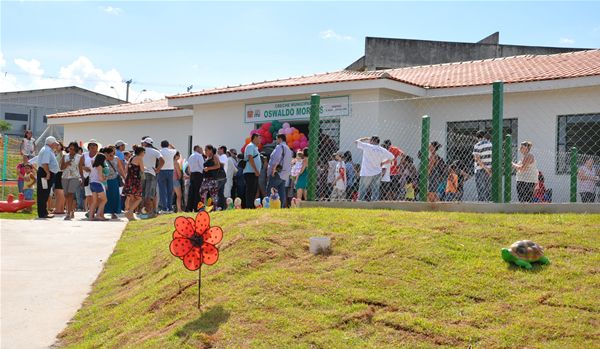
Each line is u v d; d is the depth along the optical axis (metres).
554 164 14.18
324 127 15.62
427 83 15.95
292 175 13.48
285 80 18.16
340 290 5.79
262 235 7.36
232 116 17.91
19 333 6.74
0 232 11.48
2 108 46.62
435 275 5.93
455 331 4.94
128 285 7.89
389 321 5.18
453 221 7.44
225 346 5.14
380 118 14.70
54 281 8.59
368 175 10.90
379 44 28.34
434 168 10.83
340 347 4.90
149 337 5.68
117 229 12.01
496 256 6.27
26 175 17.45
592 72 13.56
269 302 5.73
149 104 23.84
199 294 6.03
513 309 5.21
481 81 15.09
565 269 5.85
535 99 14.55
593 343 4.61
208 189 13.53
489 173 10.80
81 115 23.42
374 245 6.79
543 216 7.62
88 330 6.55
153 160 14.15
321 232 7.40
